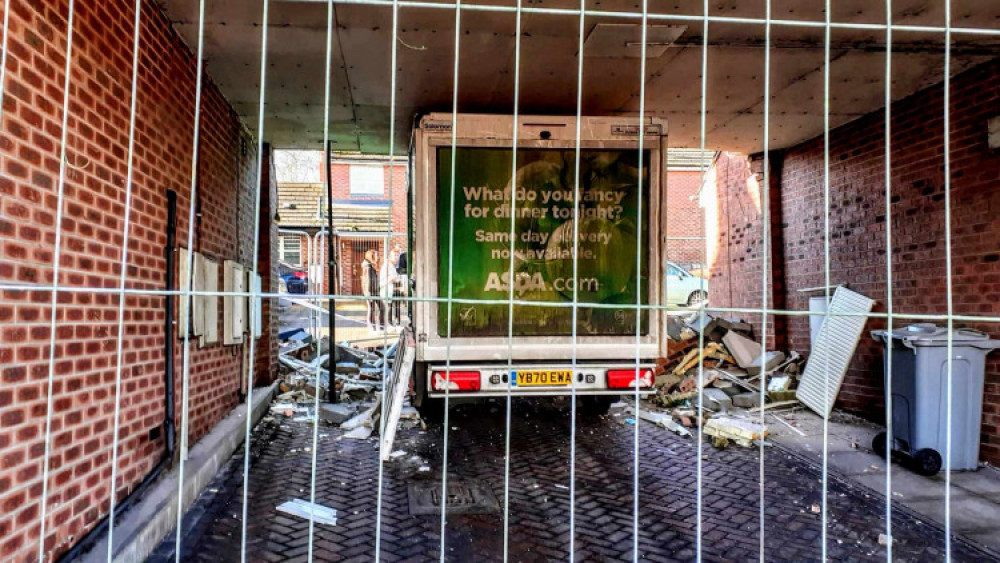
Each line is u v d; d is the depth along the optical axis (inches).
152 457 151.5
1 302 96.3
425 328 198.7
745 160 345.1
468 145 198.8
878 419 247.4
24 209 102.3
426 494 168.9
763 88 231.8
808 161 299.1
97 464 124.2
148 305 150.4
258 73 215.3
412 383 254.1
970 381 188.9
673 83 229.6
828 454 206.7
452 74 222.2
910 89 226.4
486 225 200.4
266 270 306.3
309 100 248.2
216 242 218.8
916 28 92.4
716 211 383.9
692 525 149.1
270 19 174.2
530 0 166.9
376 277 563.8
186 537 136.7
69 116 116.3
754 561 130.3
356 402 311.1
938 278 217.2
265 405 271.3
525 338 201.5
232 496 163.3
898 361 198.1
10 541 97.7
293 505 157.6
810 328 293.6
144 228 149.3
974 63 200.2
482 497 167.2
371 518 151.3
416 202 198.1
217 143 222.5
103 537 120.4
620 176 203.6
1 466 96.0
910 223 230.5
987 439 194.5
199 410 193.3
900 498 166.6
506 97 249.4
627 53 200.8
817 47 192.5
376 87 236.5
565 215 202.4
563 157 201.9
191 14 167.3
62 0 114.0
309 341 455.5
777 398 280.5
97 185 126.4
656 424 255.6
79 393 118.0
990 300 196.5
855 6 168.2
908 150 232.2
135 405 142.2
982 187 199.6
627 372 203.2
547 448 219.8
